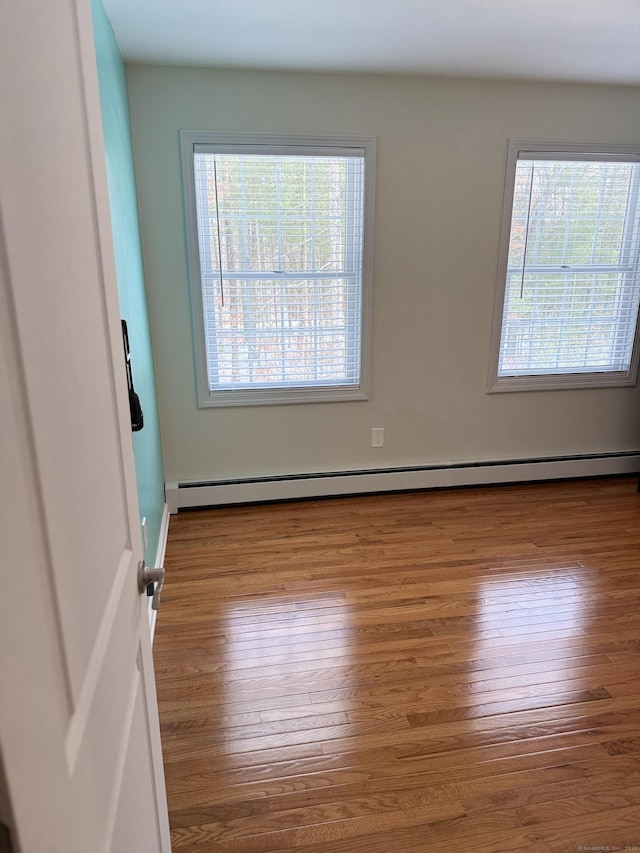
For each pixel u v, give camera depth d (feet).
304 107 9.95
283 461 11.60
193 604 8.17
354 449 11.84
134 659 3.19
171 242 10.15
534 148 10.89
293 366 11.23
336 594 8.41
